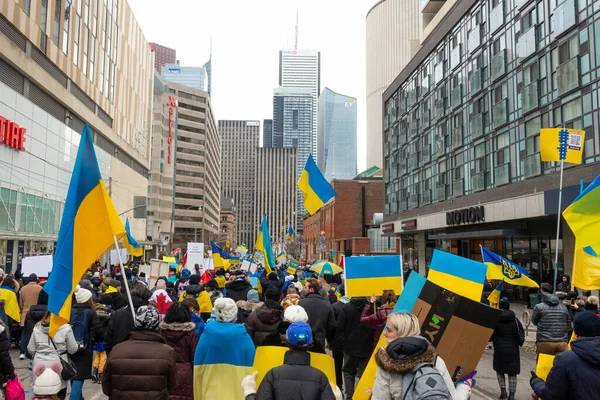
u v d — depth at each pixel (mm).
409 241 47281
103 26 45938
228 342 5332
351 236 67438
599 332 3773
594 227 7293
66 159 37406
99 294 10852
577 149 12594
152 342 4602
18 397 5578
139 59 62781
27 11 29359
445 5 37750
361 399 4781
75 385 6480
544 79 22828
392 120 49781
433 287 4590
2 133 26500
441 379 3184
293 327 3939
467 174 31547
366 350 7203
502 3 26953
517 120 25188
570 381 3713
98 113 45750
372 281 7215
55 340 5984
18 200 28891
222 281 13797
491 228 29562
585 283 7242
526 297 26188
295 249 108000
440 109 36312
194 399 5426
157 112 96562
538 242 26000
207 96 119250
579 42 20266
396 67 146000
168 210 98375
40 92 32656
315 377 3785
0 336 5473
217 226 159250
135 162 63188
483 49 29391
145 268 18609
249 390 4195
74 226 5441
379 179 72250
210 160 130625
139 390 4402
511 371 8172
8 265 28156
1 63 27000
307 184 14000
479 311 4402
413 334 3609
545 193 20812
